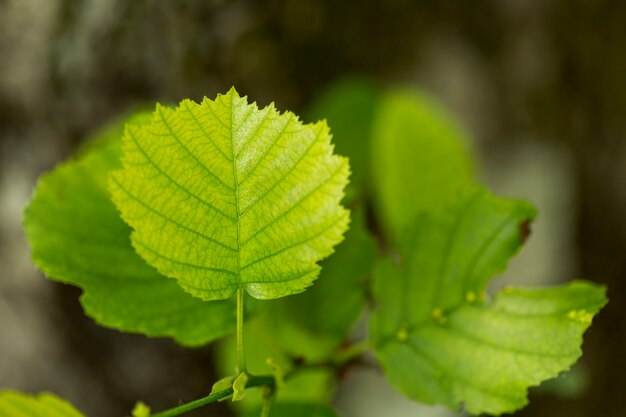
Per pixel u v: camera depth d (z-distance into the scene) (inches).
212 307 21.3
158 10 31.5
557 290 21.1
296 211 19.0
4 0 32.8
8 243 35.2
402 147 26.8
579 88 38.6
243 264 19.1
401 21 35.2
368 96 27.1
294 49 33.4
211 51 32.3
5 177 35.0
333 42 34.1
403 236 22.2
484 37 36.9
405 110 27.1
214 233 19.0
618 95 39.0
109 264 21.4
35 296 35.1
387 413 35.3
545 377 20.7
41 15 32.5
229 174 18.9
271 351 22.8
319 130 18.8
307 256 19.0
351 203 23.0
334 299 23.0
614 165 39.6
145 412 19.3
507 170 38.2
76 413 19.6
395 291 22.0
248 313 21.3
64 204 21.7
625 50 38.8
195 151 18.8
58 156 34.1
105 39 32.0
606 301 20.6
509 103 37.8
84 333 34.9
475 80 37.1
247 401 22.6
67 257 21.3
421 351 21.6
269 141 18.8
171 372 34.4
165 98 32.6
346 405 35.8
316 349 23.0
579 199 39.1
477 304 21.5
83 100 33.0
